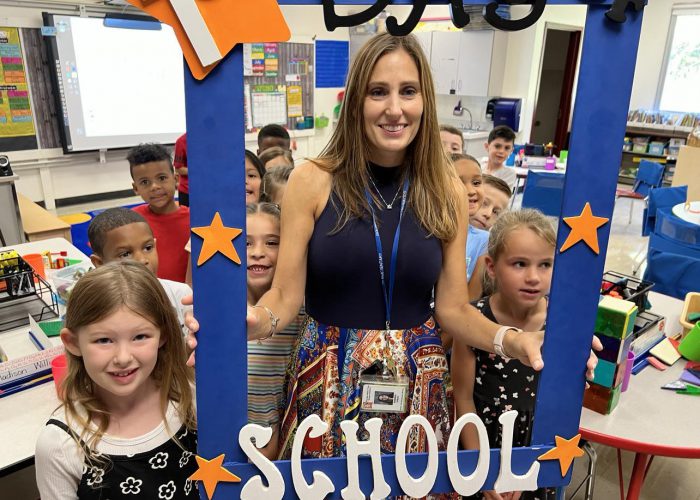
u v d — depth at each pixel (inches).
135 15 179.2
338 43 239.5
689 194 193.6
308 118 235.0
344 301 41.4
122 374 42.7
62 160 176.7
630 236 222.8
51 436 42.4
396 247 40.4
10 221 126.9
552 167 211.0
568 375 37.9
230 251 32.8
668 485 86.4
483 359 55.2
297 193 40.3
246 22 30.3
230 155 31.7
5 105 161.8
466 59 253.8
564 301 36.5
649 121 300.4
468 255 81.0
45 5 162.2
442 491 38.7
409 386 42.4
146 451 44.4
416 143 40.8
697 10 279.6
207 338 33.6
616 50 33.4
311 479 36.5
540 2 32.0
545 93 309.7
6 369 58.9
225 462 35.5
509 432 38.2
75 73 170.7
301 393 42.5
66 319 43.8
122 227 72.6
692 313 78.9
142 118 188.2
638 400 62.7
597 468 89.8
